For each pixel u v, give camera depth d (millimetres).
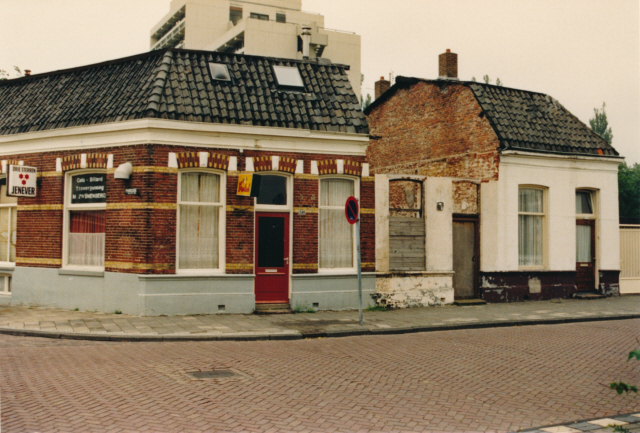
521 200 18297
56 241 14727
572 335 12508
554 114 19734
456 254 17406
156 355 9703
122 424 6137
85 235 14680
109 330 11719
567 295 18594
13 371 8352
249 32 52875
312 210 15094
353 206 13273
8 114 16156
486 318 14359
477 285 17531
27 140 15109
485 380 8461
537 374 8914
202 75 14938
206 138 14047
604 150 19438
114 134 13914
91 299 14164
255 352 10172
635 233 20297
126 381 7879
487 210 17547
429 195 16641
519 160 17922
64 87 16094
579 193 19469
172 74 14547
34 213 15055
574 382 8484
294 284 14867
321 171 15180
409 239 16422
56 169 14789
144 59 15461
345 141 15383
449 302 16719
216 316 13719
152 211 13508
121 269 13727
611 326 13906
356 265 15711
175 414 6523
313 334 12016
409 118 22125
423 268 16531
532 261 18375
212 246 14375
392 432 6117
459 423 6480
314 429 6141
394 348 10805
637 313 15617
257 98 15039
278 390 7633
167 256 13656
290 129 14672
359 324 13102
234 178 14328
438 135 20469
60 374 8211
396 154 22828
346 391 7676
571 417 6840
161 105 13711
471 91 18953
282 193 15016
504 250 17641
